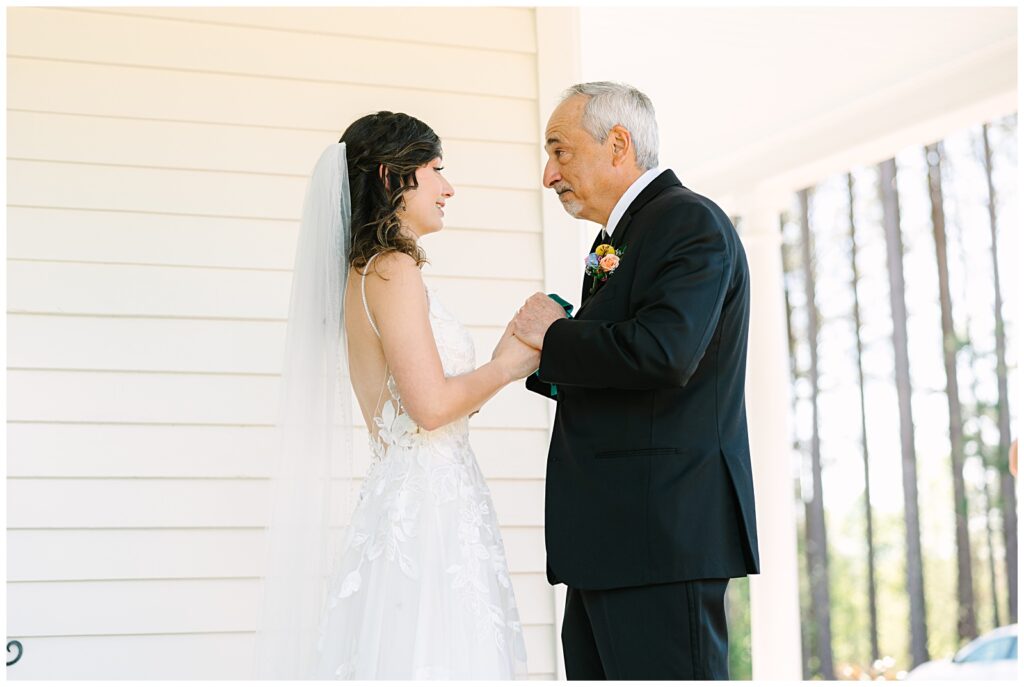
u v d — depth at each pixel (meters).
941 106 5.45
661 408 2.70
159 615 3.54
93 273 3.62
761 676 6.05
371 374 2.82
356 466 3.63
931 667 7.69
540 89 4.02
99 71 3.69
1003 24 4.98
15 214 3.57
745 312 2.80
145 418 3.61
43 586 3.48
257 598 3.61
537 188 3.99
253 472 3.66
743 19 5.02
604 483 2.70
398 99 3.91
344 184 2.85
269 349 3.72
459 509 2.77
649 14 4.98
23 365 3.54
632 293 2.69
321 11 3.89
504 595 2.83
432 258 3.87
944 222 16.41
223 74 3.79
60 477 3.53
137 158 3.69
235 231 3.74
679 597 2.61
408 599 2.67
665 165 6.66
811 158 6.13
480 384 2.70
